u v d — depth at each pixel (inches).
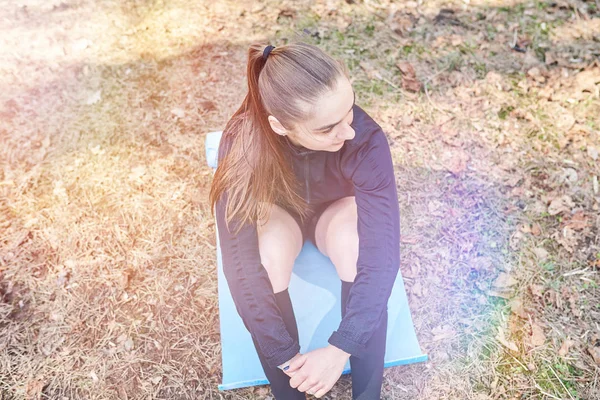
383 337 71.6
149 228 101.8
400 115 115.5
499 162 108.6
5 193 105.7
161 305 93.7
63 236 100.4
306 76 54.2
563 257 96.7
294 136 61.4
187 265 97.8
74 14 132.6
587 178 105.3
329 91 54.4
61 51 125.8
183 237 101.0
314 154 67.3
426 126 114.0
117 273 96.7
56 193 105.7
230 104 117.8
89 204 104.3
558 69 121.4
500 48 125.8
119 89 119.9
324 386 68.5
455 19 131.6
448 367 87.0
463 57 124.3
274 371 71.1
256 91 59.6
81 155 110.6
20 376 87.0
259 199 68.7
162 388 86.1
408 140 112.0
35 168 108.7
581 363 85.7
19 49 126.3
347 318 66.7
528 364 86.2
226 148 67.7
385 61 124.1
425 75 121.6
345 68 57.4
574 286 93.4
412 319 92.0
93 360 88.4
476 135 112.3
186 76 121.9
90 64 123.6
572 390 83.5
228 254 69.1
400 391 85.3
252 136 63.4
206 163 109.7
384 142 66.7
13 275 96.3
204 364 88.2
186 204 104.6
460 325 91.0
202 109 117.0
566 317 90.3
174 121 115.2
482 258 97.7
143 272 97.1
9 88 120.0
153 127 114.5
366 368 70.8
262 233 74.4
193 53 125.7
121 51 126.0
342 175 70.2
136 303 93.9
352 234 74.0
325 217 78.0
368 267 67.1
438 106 116.8
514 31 128.6
